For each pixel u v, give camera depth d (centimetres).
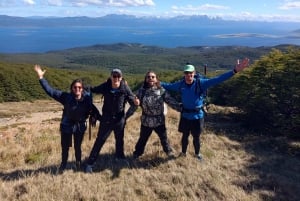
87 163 751
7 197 613
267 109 1425
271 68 1502
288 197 706
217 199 650
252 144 1150
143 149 831
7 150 938
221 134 1269
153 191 670
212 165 812
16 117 2933
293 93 1359
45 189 641
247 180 754
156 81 784
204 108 810
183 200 636
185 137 836
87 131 1194
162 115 805
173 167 772
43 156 870
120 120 759
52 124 1759
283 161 972
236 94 1695
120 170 752
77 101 716
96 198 621
